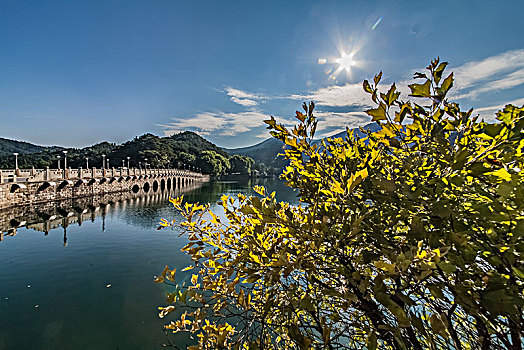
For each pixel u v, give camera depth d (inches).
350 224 43.3
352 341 52.4
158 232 847.7
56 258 596.4
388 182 39.2
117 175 1827.0
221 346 55.9
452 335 34.7
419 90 37.3
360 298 45.8
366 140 57.9
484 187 40.3
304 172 53.0
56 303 403.5
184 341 294.4
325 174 51.5
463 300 32.5
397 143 42.0
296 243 54.4
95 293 437.4
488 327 37.5
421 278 30.5
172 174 2992.1
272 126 52.1
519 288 34.1
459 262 32.6
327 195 50.9
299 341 42.4
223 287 65.6
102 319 359.6
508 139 33.9
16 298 416.5
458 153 35.4
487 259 34.7
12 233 765.3
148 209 1286.9
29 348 305.9
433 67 37.7
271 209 48.6
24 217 930.7
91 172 1537.9
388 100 38.1
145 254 638.5
